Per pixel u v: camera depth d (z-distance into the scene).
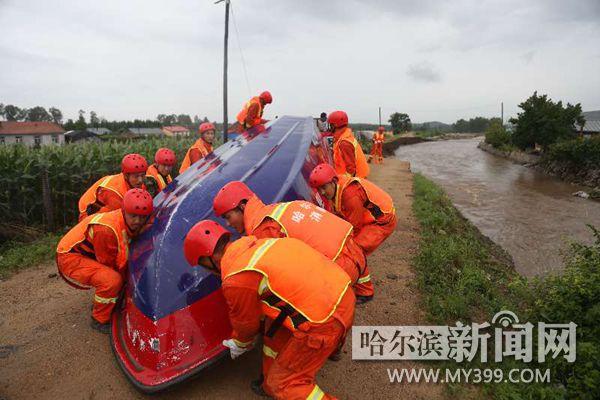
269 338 3.01
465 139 65.31
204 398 3.33
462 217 11.28
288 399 2.78
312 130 6.98
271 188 4.48
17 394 3.48
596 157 18.00
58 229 8.30
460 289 5.00
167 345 3.27
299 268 2.64
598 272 4.14
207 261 2.95
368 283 4.76
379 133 22.17
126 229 3.94
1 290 5.45
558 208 13.23
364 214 4.54
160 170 6.10
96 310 4.21
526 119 26.17
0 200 7.80
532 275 7.48
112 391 3.47
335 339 2.67
